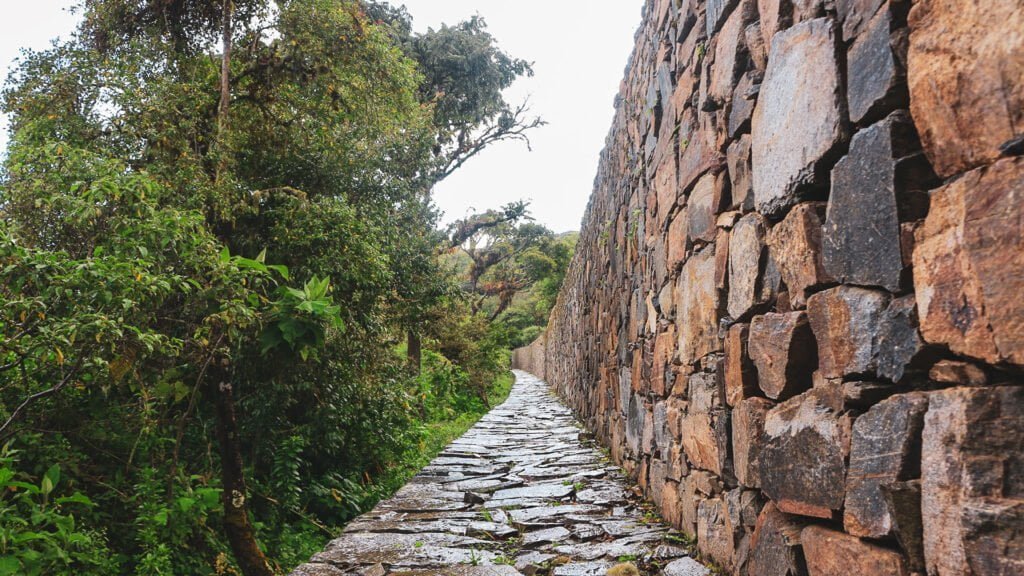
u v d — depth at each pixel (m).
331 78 5.40
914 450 1.38
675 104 3.83
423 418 9.77
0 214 3.76
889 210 1.47
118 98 4.57
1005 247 1.12
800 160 1.92
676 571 2.96
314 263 5.20
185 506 3.79
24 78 4.66
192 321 4.04
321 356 5.48
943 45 1.28
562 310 15.72
